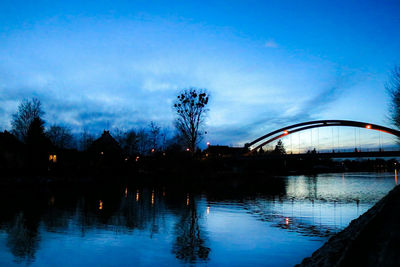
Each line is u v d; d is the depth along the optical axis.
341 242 11.91
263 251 13.95
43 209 23.75
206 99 61.31
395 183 67.81
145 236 16.36
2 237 15.55
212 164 78.88
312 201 33.06
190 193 40.06
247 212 24.83
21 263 12.09
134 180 57.03
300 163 149.00
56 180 44.16
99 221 19.78
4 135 51.81
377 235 10.04
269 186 55.97
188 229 18.19
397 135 53.25
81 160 66.88
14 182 39.69
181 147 70.06
